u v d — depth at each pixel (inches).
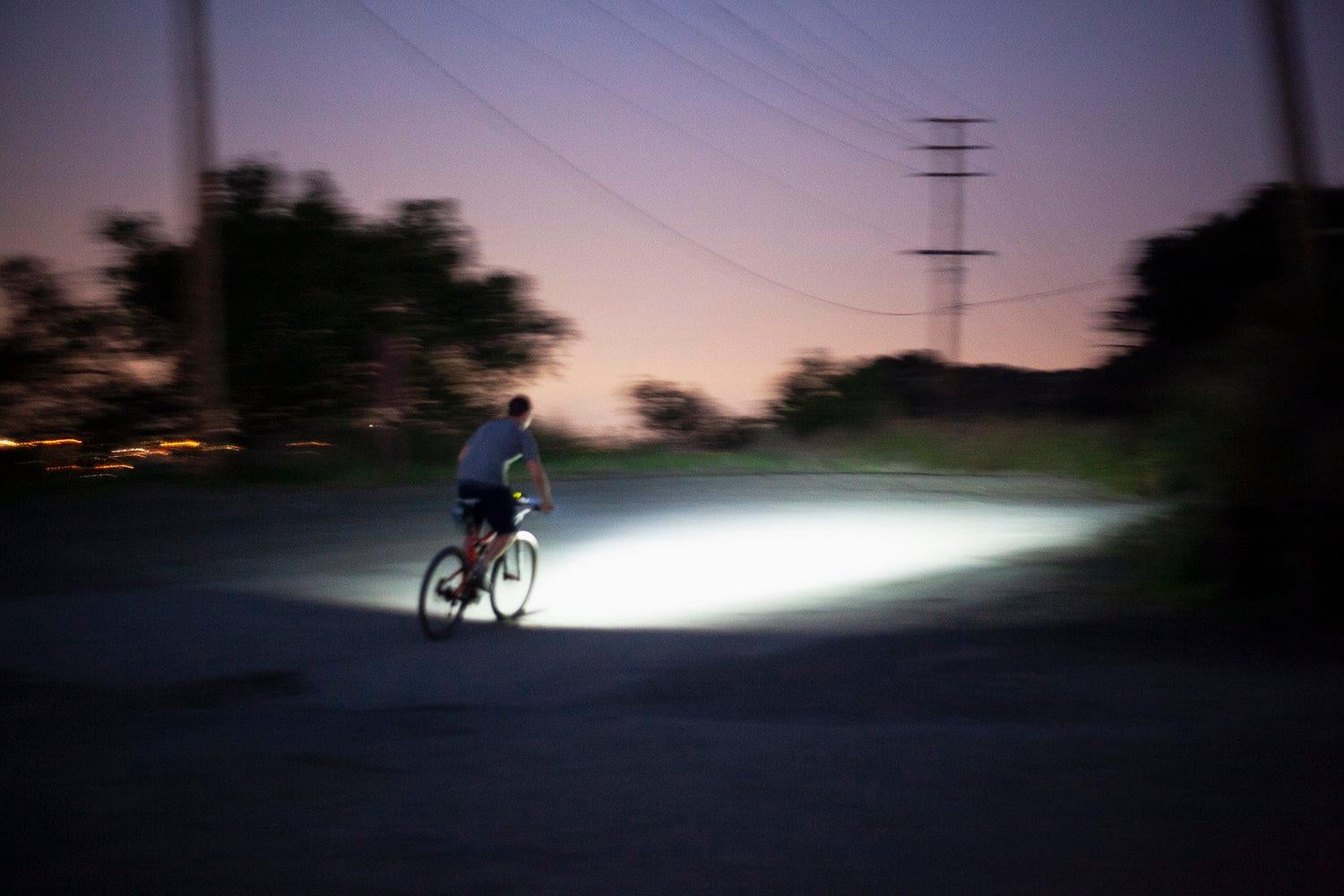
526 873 188.7
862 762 244.2
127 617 403.5
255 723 277.1
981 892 181.0
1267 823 208.8
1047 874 187.6
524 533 419.8
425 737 265.3
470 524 394.3
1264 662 336.8
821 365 1498.5
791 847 198.7
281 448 1014.4
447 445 1091.3
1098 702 295.1
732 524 727.7
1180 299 1402.6
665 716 283.7
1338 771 236.5
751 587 491.5
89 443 970.7
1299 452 418.0
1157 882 184.5
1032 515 797.2
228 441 927.7
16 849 199.2
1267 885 183.3
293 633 382.3
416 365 1071.6
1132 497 935.0
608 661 345.7
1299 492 410.9
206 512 714.8
